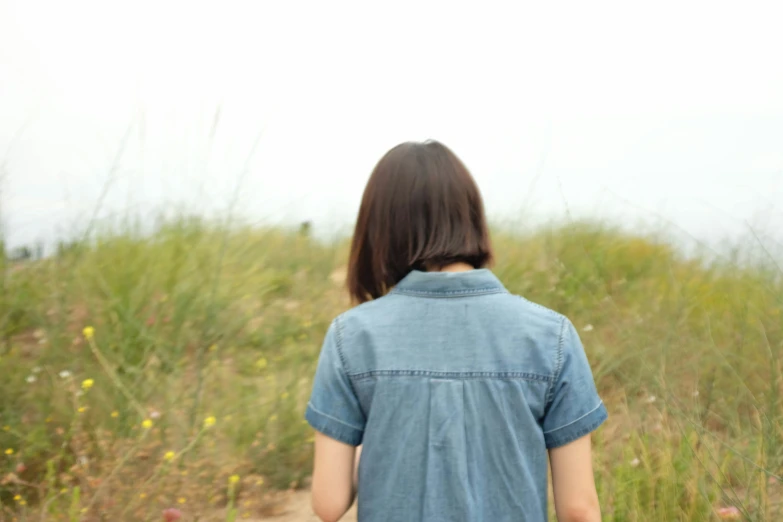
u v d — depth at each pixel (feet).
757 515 8.64
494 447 4.44
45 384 12.25
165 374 12.96
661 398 11.15
